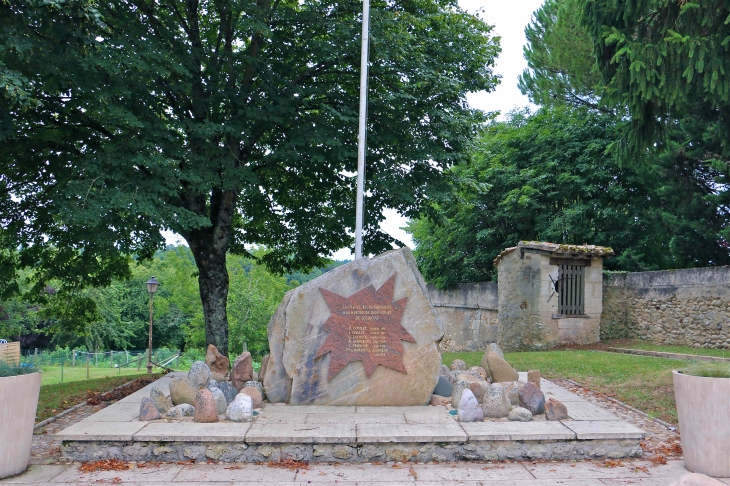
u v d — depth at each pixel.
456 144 15.20
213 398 7.57
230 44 14.20
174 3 13.80
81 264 15.66
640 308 18.56
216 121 14.05
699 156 17.64
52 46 10.48
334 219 16.30
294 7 15.52
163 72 11.51
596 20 11.88
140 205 11.13
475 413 7.53
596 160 22.39
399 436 6.81
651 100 11.27
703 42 10.29
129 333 44.91
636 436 6.86
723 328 15.70
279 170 16.34
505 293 20.06
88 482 6.06
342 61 14.65
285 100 13.59
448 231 26.56
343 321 8.71
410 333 8.70
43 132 12.30
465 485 5.96
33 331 40.81
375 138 14.65
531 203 23.59
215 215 15.13
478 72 15.69
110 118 11.42
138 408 8.31
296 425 7.30
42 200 13.61
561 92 24.38
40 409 9.77
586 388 10.91
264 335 37.97
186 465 6.65
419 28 15.10
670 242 19.72
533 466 6.60
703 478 3.94
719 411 5.97
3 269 15.28
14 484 6.00
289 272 18.59
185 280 40.44
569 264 19.06
